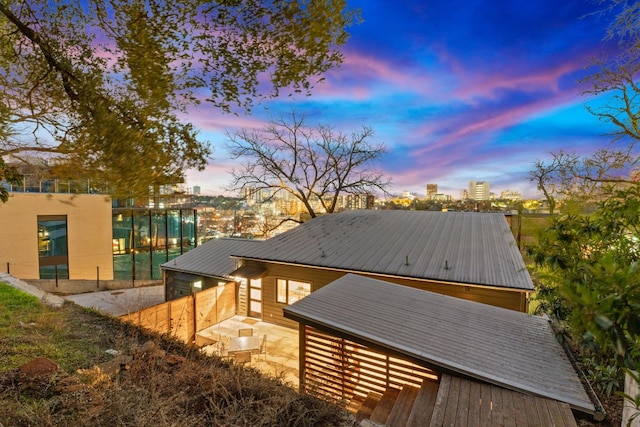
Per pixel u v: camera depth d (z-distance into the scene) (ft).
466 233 35.47
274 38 5.20
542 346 15.53
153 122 5.04
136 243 71.26
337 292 21.99
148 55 4.96
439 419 10.43
